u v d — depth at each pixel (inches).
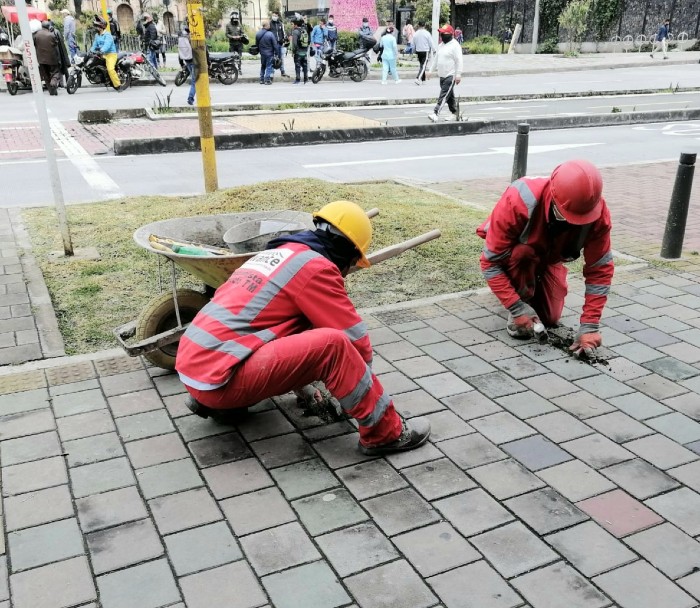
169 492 119.5
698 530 109.3
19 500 117.3
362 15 1539.1
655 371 159.9
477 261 234.8
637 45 1408.7
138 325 157.1
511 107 684.7
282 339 120.1
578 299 202.4
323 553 105.3
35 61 213.9
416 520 112.2
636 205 311.6
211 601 96.4
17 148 459.2
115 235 259.0
